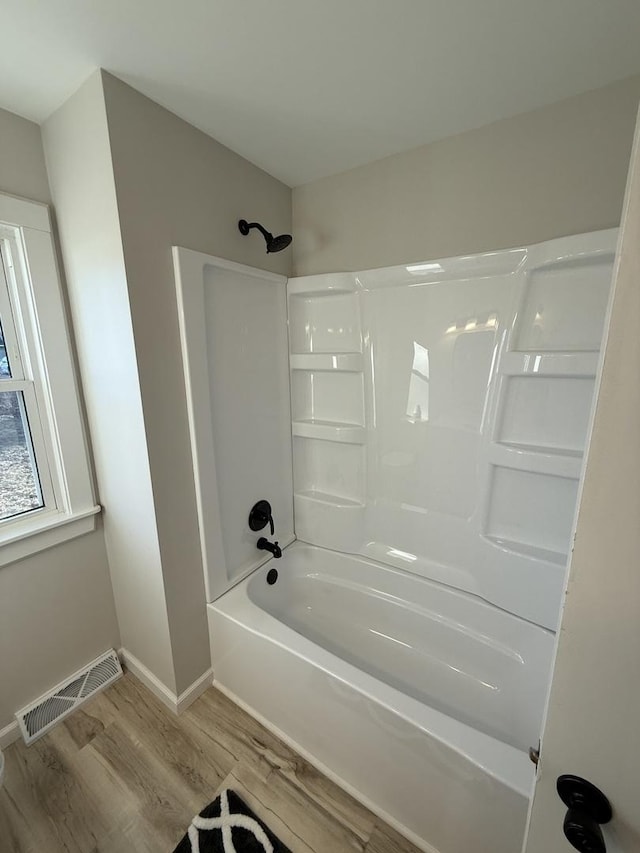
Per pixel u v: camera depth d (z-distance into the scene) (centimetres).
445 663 156
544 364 123
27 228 120
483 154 129
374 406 167
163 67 101
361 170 154
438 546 162
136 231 111
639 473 34
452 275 139
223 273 142
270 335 168
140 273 113
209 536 145
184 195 125
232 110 119
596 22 87
